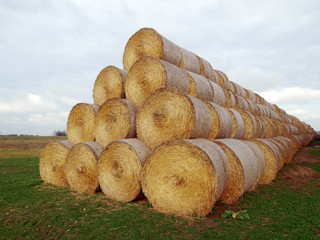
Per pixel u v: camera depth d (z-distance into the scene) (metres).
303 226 5.22
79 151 8.65
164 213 6.14
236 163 7.32
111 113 8.53
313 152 22.73
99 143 8.92
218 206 6.81
